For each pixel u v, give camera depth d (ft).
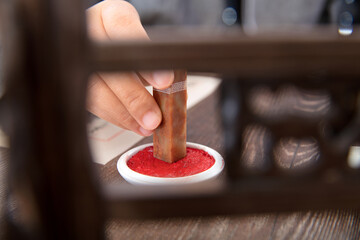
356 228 0.65
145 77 0.78
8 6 0.28
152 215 0.36
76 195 0.34
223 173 0.85
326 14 2.81
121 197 0.35
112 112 0.99
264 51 0.30
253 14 2.83
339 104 0.35
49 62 0.29
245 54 0.30
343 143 0.37
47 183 0.33
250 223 0.67
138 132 1.02
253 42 0.30
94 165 0.34
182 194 0.36
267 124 0.36
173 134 0.84
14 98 0.31
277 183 0.37
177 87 0.81
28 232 0.36
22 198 0.34
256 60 0.30
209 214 0.37
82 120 0.32
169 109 0.81
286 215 0.69
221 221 0.67
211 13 2.76
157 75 0.75
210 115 1.38
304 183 0.38
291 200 0.38
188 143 0.96
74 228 0.35
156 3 2.53
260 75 0.32
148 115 0.82
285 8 2.79
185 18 2.75
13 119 0.31
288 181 0.38
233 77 0.32
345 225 0.66
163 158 0.87
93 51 0.29
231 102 0.35
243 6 2.82
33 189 0.33
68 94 0.30
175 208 0.36
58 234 0.35
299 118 0.36
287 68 0.31
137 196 0.36
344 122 0.36
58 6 0.28
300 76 0.33
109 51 0.29
